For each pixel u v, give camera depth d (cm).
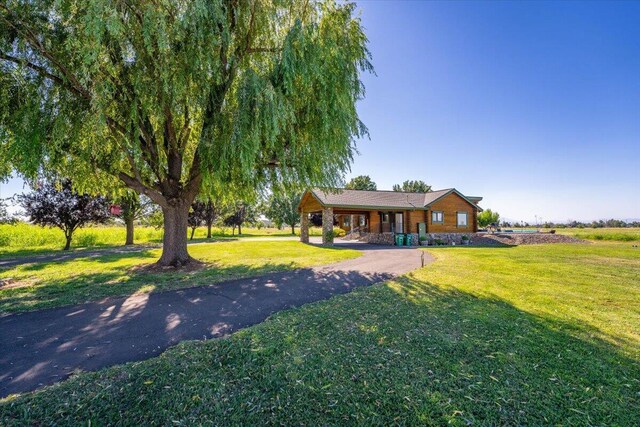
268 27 836
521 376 284
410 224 2248
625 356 324
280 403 248
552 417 226
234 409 240
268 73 802
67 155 855
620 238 2317
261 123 746
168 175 961
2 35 645
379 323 427
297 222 4272
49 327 432
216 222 3653
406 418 227
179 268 942
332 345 356
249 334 390
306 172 953
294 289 659
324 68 809
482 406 239
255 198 1110
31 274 872
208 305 539
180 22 658
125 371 299
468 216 2464
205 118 819
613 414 229
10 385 278
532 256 1235
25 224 2250
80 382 279
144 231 3123
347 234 2945
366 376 287
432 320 438
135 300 573
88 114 695
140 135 834
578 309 490
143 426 221
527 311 480
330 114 843
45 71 697
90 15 565
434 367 302
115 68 711
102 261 1172
